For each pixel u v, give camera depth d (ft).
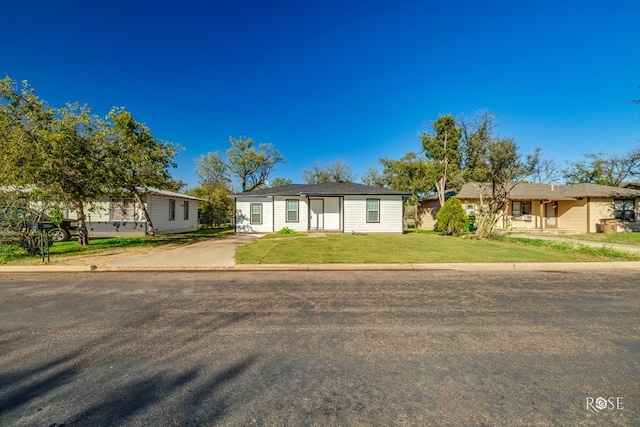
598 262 28.63
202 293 19.22
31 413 7.61
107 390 8.62
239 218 67.46
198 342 11.85
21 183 33.17
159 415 7.52
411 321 14.14
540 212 79.00
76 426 7.13
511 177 63.82
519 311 15.57
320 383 8.94
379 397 8.24
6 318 14.62
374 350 11.12
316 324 13.75
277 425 7.14
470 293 19.13
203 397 8.27
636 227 73.20
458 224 57.26
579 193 76.43
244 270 26.84
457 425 7.13
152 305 16.69
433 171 90.27
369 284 21.57
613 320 14.24
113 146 45.42
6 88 36.35
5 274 25.49
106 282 22.27
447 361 10.28
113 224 62.13
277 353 10.89
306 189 70.08
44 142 35.29
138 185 53.88
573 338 12.18
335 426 7.11
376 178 132.67
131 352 11.00
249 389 8.63
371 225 66.18
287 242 46.01
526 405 7.86
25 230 32.94
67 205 39.34
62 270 26.71
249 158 141.38
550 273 25.46
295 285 21.30
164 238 54.85
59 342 11.88
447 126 92.12
